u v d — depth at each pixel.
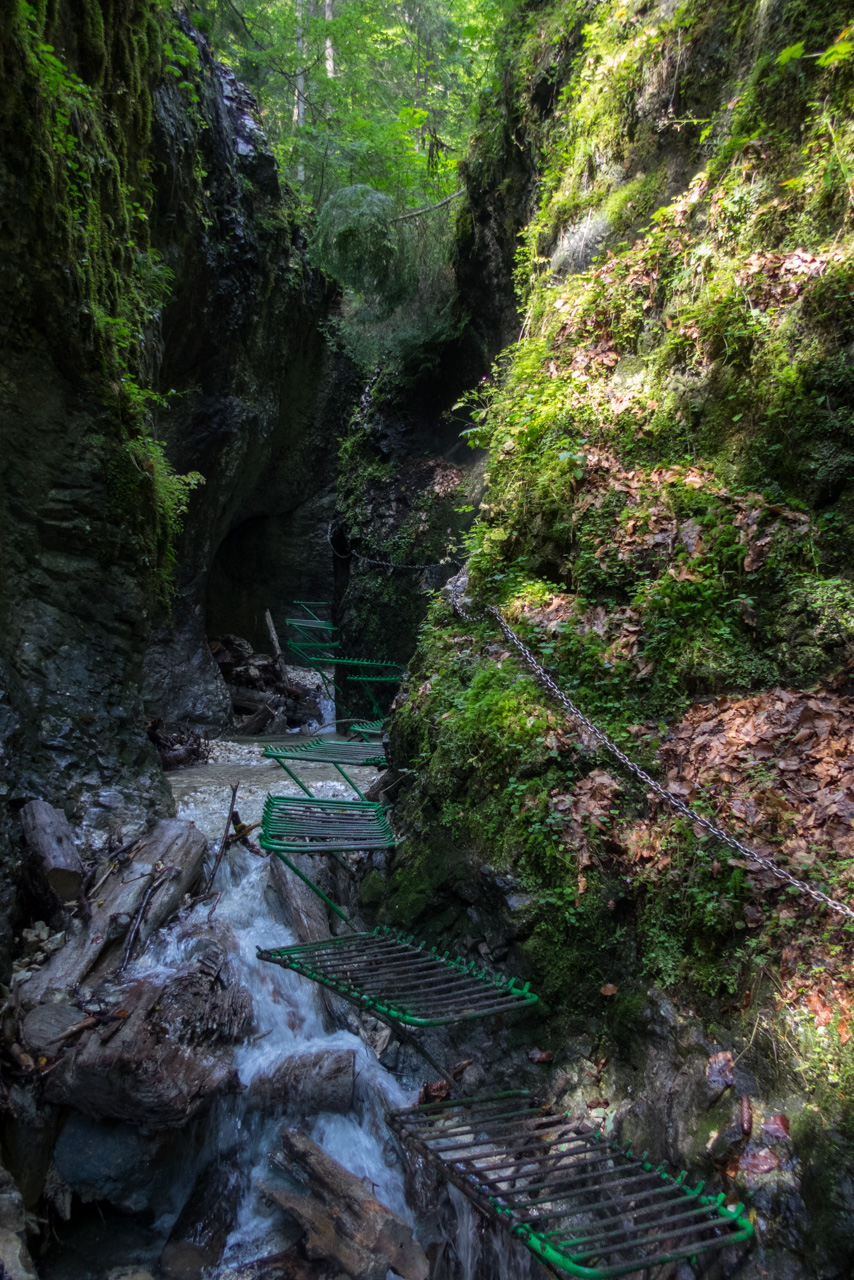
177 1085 3.56
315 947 4.28
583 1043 3.62
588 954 3.74
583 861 3.87
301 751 6.70
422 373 11.63
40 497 5.14
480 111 10.04
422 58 14.71
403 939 4.44
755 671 4.14
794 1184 2.58
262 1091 3.83
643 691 4.46
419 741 5.27
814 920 3.05
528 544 5.70
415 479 11.66
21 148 4.66
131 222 7.11
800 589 4.15
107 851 4.90
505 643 5.25
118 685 5.52
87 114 5.88
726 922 3.27
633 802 3.99
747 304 4.98
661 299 5.79
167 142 8.96
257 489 15.71
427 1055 3.81
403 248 10.86
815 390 4.53
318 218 11.07
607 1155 3.09
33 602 5.11
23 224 4.76
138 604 5.65
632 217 6.54
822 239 4.75
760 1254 2.56
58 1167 3.56
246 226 12.09
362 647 11.91
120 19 6.89
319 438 16.61
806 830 3.30
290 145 14.95
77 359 5.25
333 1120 3.90
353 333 12.22
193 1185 3.80
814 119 4.91
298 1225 3.58
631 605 4.80
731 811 3.54
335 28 14.02
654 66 6.49
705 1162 2.86
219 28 13.60
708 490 4.83
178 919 4.75
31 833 4.46
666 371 5.46
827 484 4.35
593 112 7.05
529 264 7.71
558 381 6.06
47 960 4.17
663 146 6.49
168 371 11.18
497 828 4.31
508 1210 2.71
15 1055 3.57
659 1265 2.58
